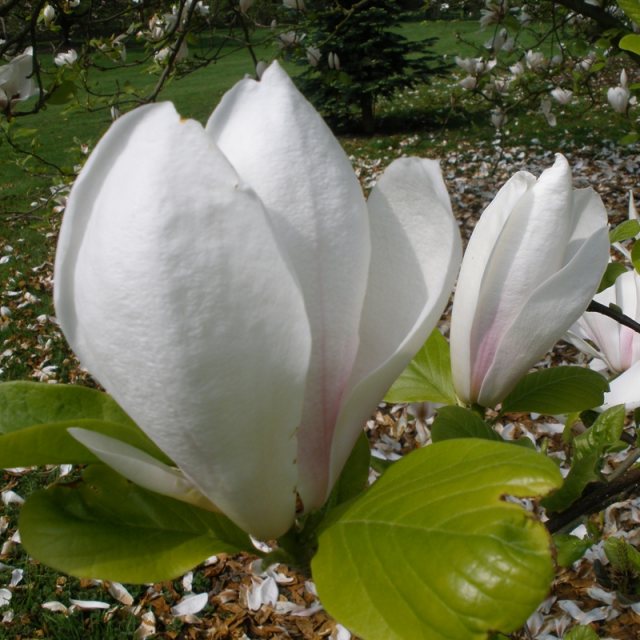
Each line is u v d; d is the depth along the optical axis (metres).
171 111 0.17
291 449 0.19
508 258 0.26
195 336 0.17
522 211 0.26
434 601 0.17
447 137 2.85
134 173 0.17
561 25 1.31
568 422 0.38
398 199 0.21
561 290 0.26
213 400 0.18
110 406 0.24
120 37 1.26
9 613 0.83
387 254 0.21
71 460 0.22
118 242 0.17
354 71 2.92
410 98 3.63
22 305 1.61
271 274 0.17
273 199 0.19
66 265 0.18
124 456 0.20
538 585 0.17
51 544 0.21
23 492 1.02
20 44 0.99
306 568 0.22
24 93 0.91
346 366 0.20
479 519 0.18
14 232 2.06
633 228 0.37
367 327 0.21
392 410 1.11
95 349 0.18
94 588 0.87
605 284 0.35
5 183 2.54
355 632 0.18
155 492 0.22
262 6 1.43
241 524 0.21
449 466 0.20
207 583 0.87
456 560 0.17
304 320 0.17
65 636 0.81
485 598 0.17
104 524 0.22
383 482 0.20
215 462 0.19
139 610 0.84
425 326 0.20
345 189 0.19
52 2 1.00
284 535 0.22
